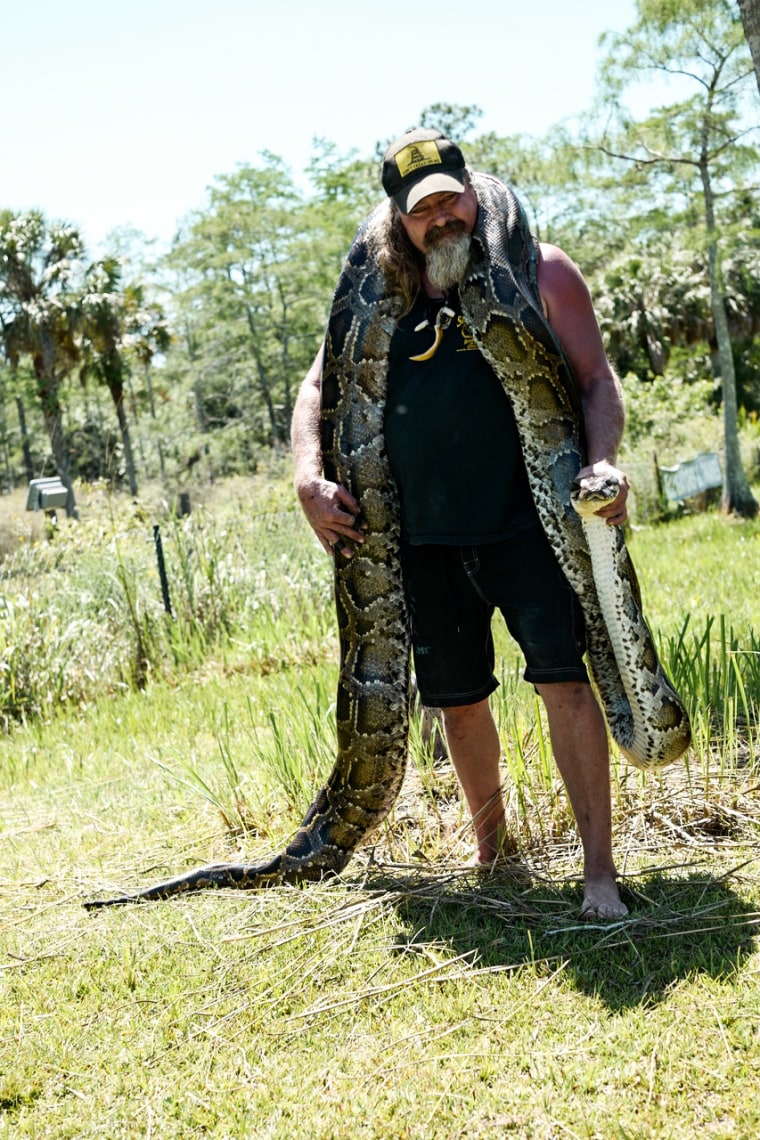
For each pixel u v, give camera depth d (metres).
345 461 4.40
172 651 11.20
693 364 37.91
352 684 4.53
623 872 4.21
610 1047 3.12
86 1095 3.26
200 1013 3.63
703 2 17.11
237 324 58.56
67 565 12.70
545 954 3.71
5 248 33.69
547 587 4.06
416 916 4.14
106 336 34.44
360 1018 3.49
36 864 5.30
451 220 3.96
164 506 13.49
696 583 11.15
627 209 22.16
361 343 4.32
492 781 4.51
